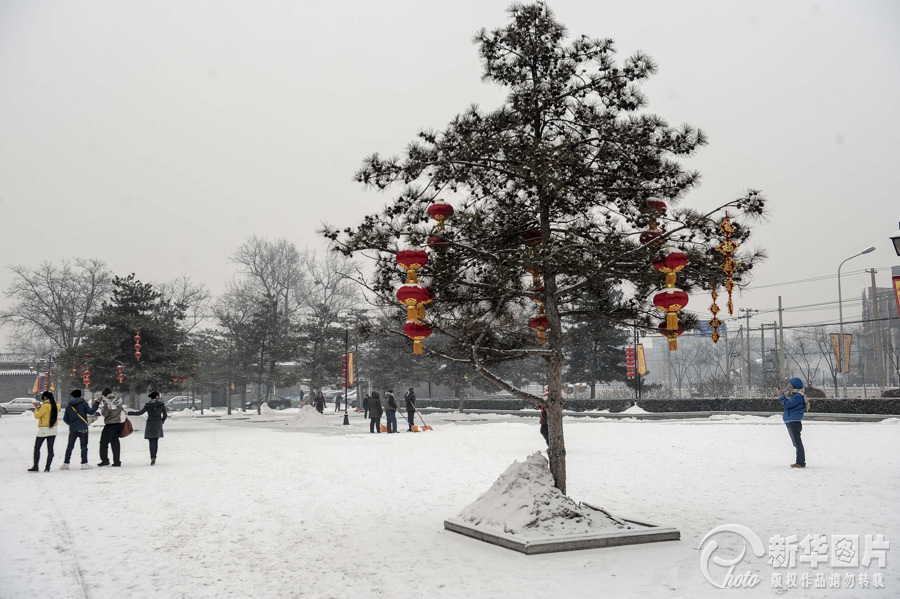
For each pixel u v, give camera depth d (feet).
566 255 28.22
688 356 369.30
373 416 102.83
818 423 96.17
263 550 26.50
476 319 32.91
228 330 196.54
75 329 225.15
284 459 61.82
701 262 28.68
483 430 98.32
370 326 31.91
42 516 33.88
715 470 47.88
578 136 30.40
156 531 30.19
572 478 45.34
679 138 29.66
